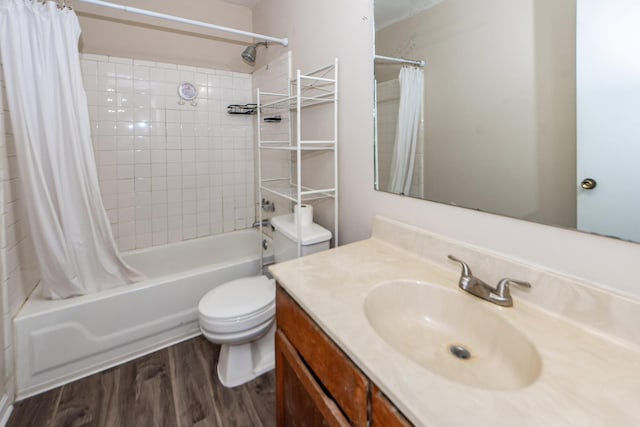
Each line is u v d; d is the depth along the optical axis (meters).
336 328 0.75
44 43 1.52
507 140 0.88
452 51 1.01
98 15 2.13
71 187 1.64
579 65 0.71
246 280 1.78
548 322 0.77
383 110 1.32
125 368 1.68
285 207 2.26
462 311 0.91
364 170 1.46
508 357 0.76
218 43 2.59
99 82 2.18
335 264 1.13
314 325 0.85
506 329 0.78
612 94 0.67
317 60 1.72
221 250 2.74
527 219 0.86
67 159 1.62
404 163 1.24
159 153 2.46
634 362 0.63
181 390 1.54
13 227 1.52
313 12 1.73
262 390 1.55
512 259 0.90
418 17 1.11
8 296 1.43
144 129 2.38
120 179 2.33
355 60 1.44
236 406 1.45
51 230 1.56
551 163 0.79
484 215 0.97
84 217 1.68
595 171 0.71
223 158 2.75
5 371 1.38
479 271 0.97
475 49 0.94
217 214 2.77
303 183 1.97
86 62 2.13
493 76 0.89
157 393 1.51
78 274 1.68
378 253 1.23
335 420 0.76
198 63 2.53
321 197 1.76
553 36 0.75
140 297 1.76
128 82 2.28
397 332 0.92
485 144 0.94
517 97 0.84
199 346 1.88
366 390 0.65
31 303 1.58
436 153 1.10
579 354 0.66
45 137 1.53
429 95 1.10
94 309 1.63
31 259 1.70
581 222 0.75
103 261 1.76
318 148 1.57
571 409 0.52
